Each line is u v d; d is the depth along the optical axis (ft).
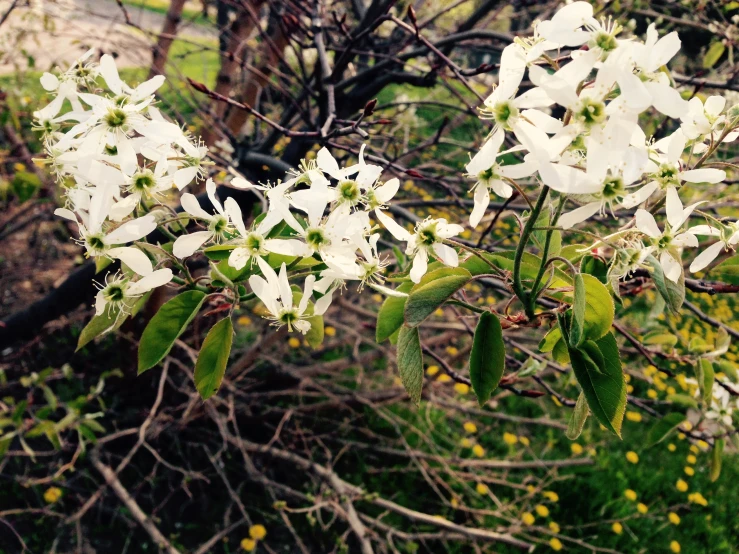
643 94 2.44
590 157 2.52
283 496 10.54
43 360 11.89
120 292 3.19
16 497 10.00
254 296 3.34
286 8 8.21
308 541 10.39
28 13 8.94
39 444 10.77
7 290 13.14
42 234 13.50
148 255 3.34
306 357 12.28
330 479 9.66
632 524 11.07
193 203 3.24
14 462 10.37
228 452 10.66
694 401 6.38
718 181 3.01
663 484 12.16
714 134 3.40
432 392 10.75
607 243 3.05
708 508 11.96
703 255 3.59
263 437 11.90
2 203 12.31
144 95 3.26
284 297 3.14
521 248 2.90
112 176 3.05
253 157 7.47
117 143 3.14
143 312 10.20
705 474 12.58
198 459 11.27
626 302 12.16
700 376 5.50
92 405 11.19
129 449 11.12
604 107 2.49
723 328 5.54
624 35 7.72
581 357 2.89
